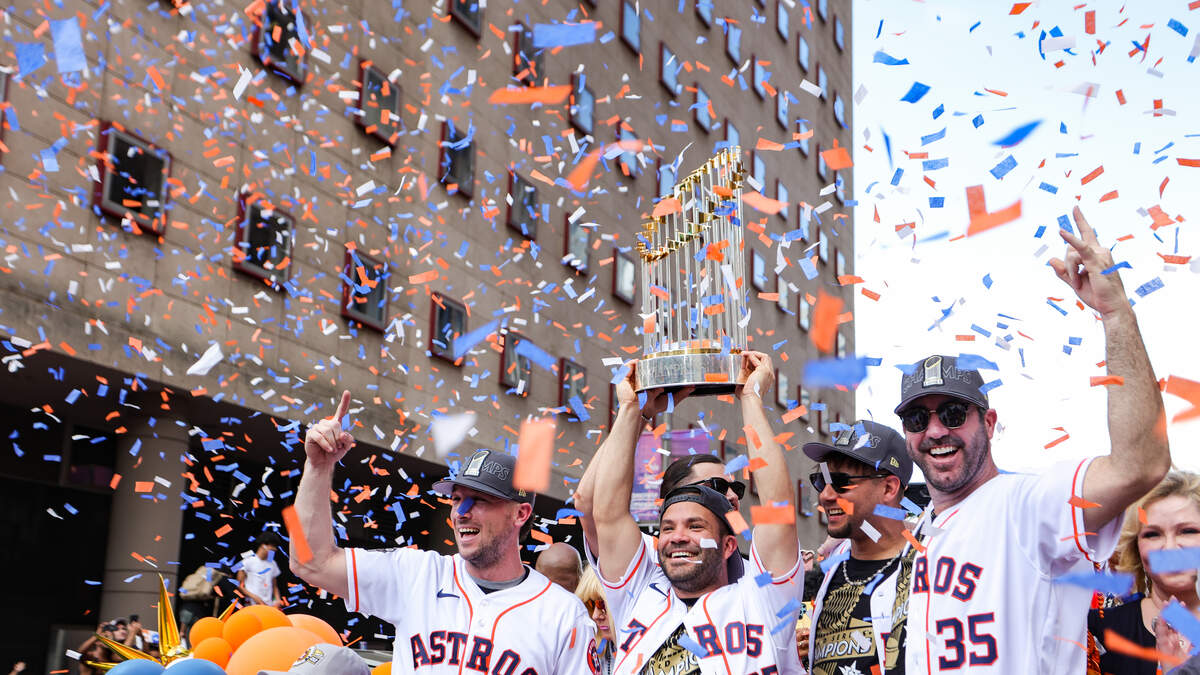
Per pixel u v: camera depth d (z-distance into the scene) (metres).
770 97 27.69
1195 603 3.18
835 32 33.06
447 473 15.70
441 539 16.88
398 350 14.70
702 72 24.22
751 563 3.61
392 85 15.21
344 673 3.73
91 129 10.84
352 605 3.80
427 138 15.80
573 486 17.77
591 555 4.25
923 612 3.09
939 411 3.16
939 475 3.17
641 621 3.75
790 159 28.41
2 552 12.48
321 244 13.66
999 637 2.95
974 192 2.35
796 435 25.20
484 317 16.45
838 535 3.81
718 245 3.85
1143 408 2.76
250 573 9.98
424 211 15.52
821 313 2.29
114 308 10.89
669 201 4.18
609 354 19.58
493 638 3.66
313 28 13.88
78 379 11.19
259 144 12.91
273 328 12.80
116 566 12.16
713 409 20.45
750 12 27.28
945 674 3.00
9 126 9.95
